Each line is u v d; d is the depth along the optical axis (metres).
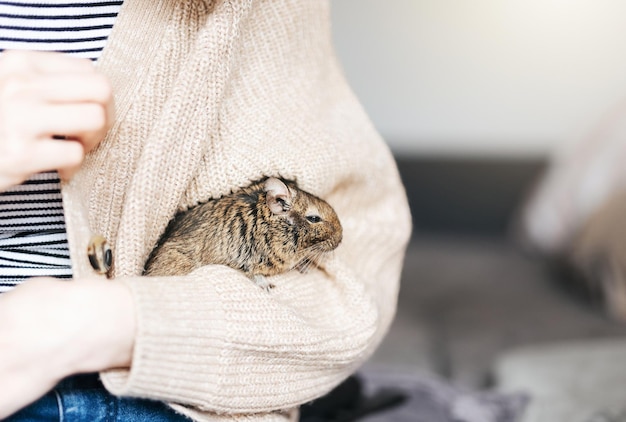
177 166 0.71
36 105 0.56
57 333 0.56
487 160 3.26
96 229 0.70
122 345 0.58
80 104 0.58
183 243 0.76
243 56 0.77
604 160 2.42
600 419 1.22
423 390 1.36
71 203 0.63
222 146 0.75
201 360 0.62
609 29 3.27
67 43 0.68
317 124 0.80
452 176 3.26
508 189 3.23
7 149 0.56
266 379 0.68
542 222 2.61
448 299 2.29
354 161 0.81
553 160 3.17
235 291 0.66
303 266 0.80
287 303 0.72
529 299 2.25
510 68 3.35
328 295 0.77
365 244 0.85
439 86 3.40
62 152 0.58
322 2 0.84
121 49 0.69
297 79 0.80
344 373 0.78
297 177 0.77
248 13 0.73
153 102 0.71
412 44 3.38
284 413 0.77
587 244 2.25
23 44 0.67
